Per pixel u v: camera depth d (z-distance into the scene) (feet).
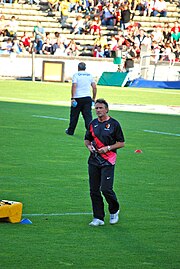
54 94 155.94
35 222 45.83
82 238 42.39
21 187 57.16
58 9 230.27
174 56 205.98
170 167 69.67
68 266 36.78
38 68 198.80
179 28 219.82
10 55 196.95
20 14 225.56
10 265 36.58
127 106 137.18
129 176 64.03
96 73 203.10
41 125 99.60
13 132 91.04
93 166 44.91
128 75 195.62
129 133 95.71
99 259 38.22
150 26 236.02
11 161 69.56
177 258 38.83
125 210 50.42
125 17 221.25
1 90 161.48
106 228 45.03
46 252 39.19
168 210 50.88
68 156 73.87
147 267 37.04
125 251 39.96
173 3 247.50
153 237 43.19
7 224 44.98
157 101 151.64
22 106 127.03
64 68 194.80
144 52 203.51
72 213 48.70
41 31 207.21
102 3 230.68
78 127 99.91
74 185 58.70
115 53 199.52
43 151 76.59
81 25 224.12
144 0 237.04
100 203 45.50
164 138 91.97
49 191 55.88
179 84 193.88
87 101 86.94
